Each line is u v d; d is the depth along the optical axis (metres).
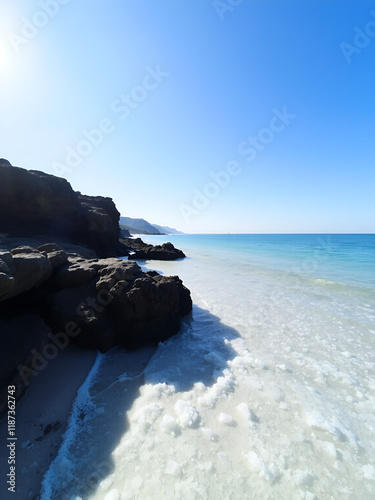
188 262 24.08
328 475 2.85
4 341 4.49
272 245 49.75
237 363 5.25
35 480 2.81
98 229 23.25
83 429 3.51
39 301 6.40
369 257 26.70
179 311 8.11
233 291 12.00
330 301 10.29
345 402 4.15
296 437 3.36
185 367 5.19
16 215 18.56
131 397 4.20
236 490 2.65
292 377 4.85
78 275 6.79
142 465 2.94
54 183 21.09
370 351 6.02
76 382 4.59
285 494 2.62
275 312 8.90
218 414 3.77
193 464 2.94
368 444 3.32
